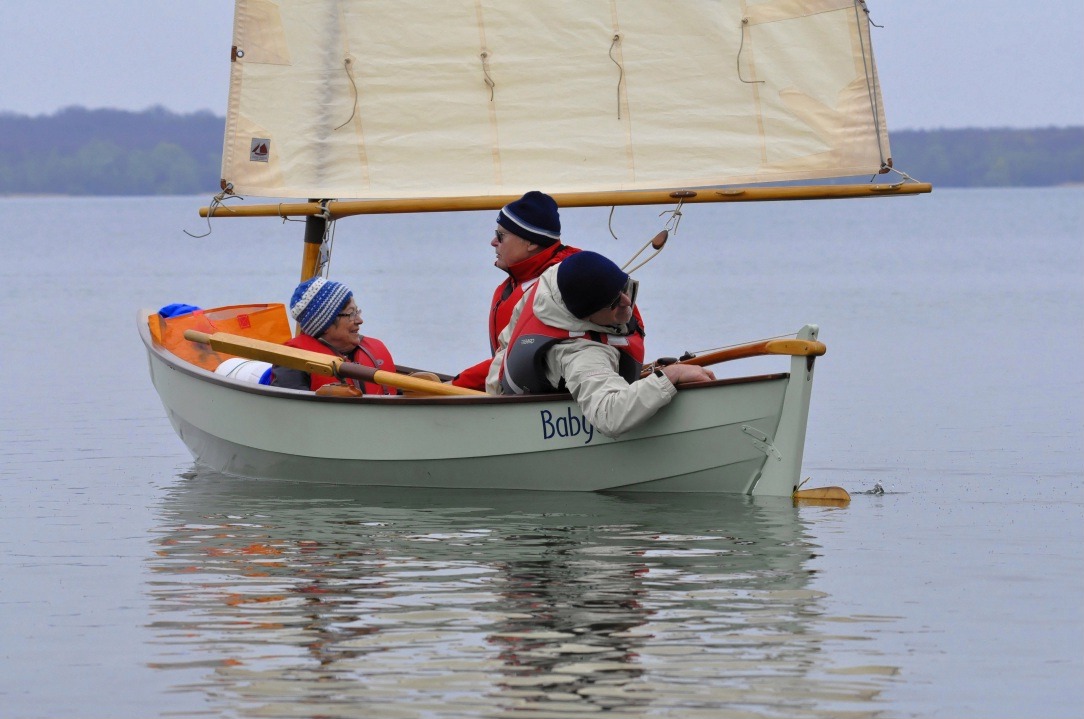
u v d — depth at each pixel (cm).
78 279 14138
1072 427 4247
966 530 2692
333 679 1809
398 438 3119
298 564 2414
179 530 2734
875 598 2173
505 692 1753
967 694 1759
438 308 9806
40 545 2605
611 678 1806
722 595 2184
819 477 3397
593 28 3803
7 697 1777
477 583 2261
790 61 3706
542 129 3844
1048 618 2075
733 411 2905
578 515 2803
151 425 4438
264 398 3284
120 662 1895
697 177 3778
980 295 11075
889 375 5762
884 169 3666
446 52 3841
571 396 2930
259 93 3834
